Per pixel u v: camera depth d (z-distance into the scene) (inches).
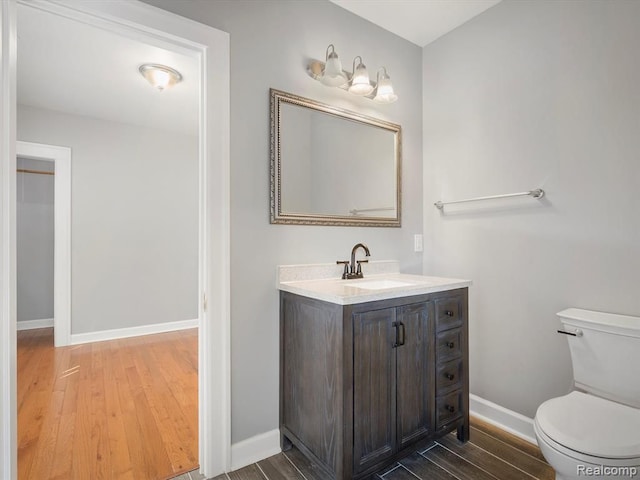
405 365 63.6
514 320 78.1
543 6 73.1
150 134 159.2
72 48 89.6
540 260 73.7
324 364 58.7
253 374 68.2
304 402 63.8
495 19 82.0
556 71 71.0
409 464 66.4
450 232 92.1
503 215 80.3
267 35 70.7
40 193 173.5
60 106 132.3
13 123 47.0
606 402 55.9
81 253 142.9
